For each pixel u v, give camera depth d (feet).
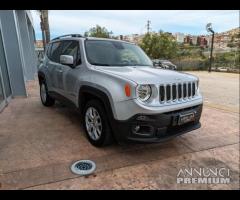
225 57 98.73
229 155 10.77
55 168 8.86
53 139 11.73
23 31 37.76
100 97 9.76
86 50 12.01
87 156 9.95
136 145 11.32
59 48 15.16
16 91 22.21
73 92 12.37
